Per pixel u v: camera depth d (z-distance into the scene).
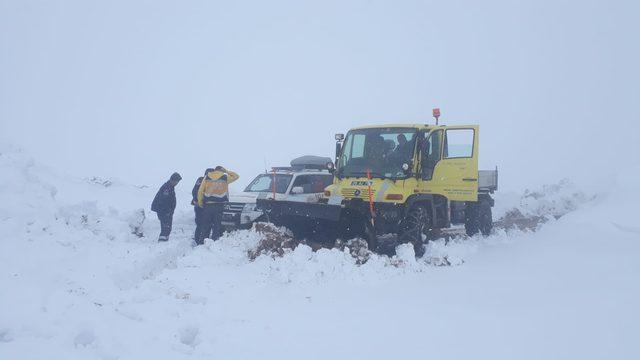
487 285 8.07
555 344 5.58
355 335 5.98
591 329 5.94
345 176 11.51
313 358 5.32
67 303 5.80
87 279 6.73
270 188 14.29
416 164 11.14
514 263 9.58
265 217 13.01
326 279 8.27
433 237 11.53
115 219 11.71
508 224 14.15
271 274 8.34
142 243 10.61
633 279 7.93
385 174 11.08
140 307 6.26
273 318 6.52
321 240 11.28
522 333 5.93
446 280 8.48
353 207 10.77
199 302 6.91
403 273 8.87
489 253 10.81
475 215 12.84
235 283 7.82
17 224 7.35
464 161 11.67
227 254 9.56
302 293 7.67
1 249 6.59
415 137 11.18
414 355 5.39
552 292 7.49
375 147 11.48
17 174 8.45
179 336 5.69
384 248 11.59
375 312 6.83
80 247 7.69
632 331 5.82
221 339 5.71
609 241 10.71
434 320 6.47
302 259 8.59
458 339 5.81
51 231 7.74
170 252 9.50
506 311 6.72
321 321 6.47
